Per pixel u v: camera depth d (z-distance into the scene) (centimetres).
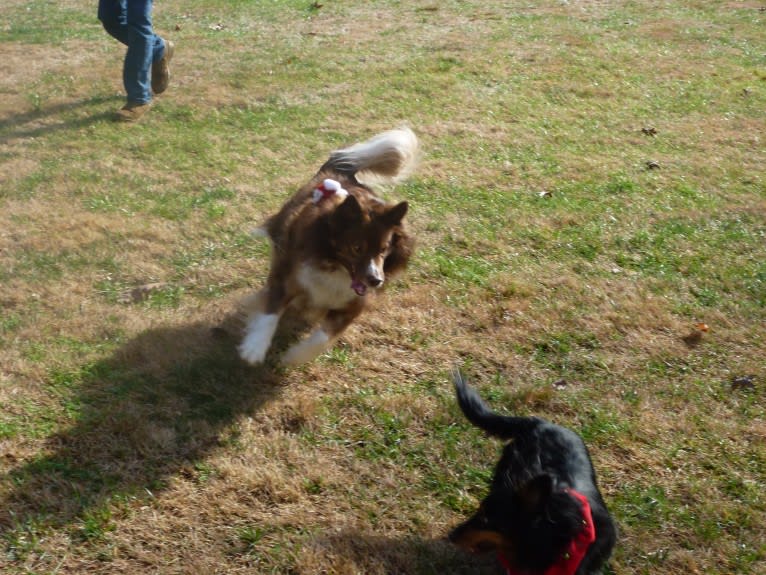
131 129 516
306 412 305
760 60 693
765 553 268
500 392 320
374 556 261
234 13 797
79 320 341
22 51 660
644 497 283
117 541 260
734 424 311
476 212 438
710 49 717
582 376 332
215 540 262
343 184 348
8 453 282
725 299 376
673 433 307
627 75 641
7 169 460
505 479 254
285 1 848
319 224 318
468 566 261
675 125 558
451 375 328
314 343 323
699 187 474
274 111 550
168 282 369
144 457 284
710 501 283
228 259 386
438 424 306
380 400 312
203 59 646
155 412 301
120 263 378
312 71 621
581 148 518
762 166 504
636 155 511
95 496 270
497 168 486
